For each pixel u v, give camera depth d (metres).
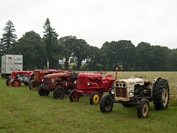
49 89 9.98
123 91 6.32
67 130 4.81
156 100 6.73
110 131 4.75
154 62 71.75
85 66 73.44
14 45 51.62
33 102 8.43
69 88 10.59
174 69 75.69
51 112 6.59
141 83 6.85
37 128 4.98
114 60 73.19
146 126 5.13
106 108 6.66
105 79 9.60
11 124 5.27
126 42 72.69
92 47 75.12
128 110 7.00
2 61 25.77
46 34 57.34
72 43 72.00
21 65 24.05
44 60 56.09
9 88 13.89
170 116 6.13
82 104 8.06
